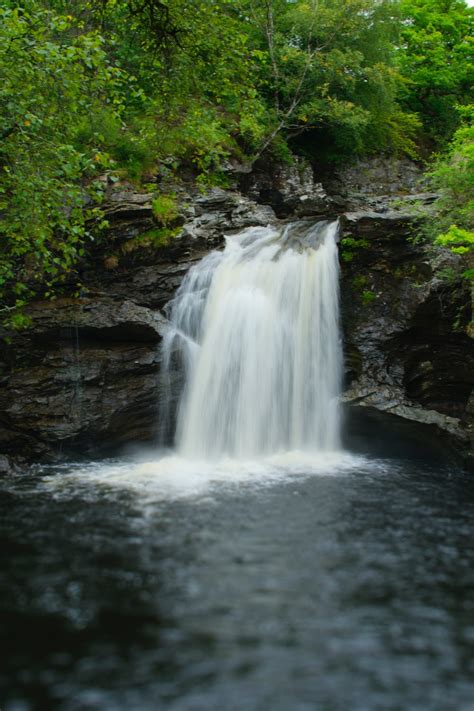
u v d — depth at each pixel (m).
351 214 15.16
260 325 14.55
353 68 24.08
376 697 5.48
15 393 13.84
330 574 7.77
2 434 13.60
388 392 14.29
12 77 11.08
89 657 5.99
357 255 14.97
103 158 12.77
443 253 14.27
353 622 6.66
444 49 28.81
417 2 30.08
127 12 17.48
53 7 16.97
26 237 12.91
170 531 9.12
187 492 11.08
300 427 14.65
